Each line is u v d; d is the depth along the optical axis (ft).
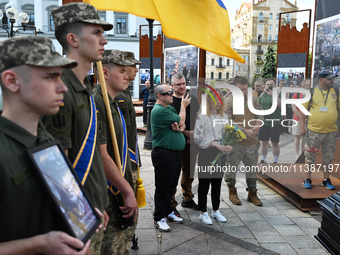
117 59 7.11
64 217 3.39
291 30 26.20
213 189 12.45
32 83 3.28
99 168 5.49
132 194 6.64
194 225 12.07
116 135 7.21
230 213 13.34
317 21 18.06
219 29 9.67
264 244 10.64
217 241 10.78
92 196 5.18
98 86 7.06
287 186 14.97
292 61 26.14
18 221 3.26
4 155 3.12
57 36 5.33
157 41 41.47
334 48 16.43
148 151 24.88
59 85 3.50
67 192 3.71
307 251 10.23
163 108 11.21
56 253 3.21
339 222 7.73
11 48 3.20
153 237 11.01
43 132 3.84
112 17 106.93
